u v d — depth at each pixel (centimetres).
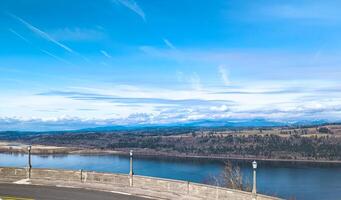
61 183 2927
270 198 1847
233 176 3597
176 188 2394
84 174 2897
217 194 2145
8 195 2508
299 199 6203
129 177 2672
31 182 2997
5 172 3109
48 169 3025
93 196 2467
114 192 2598
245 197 1967
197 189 2266
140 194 2523
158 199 2362
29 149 3106
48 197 2439
